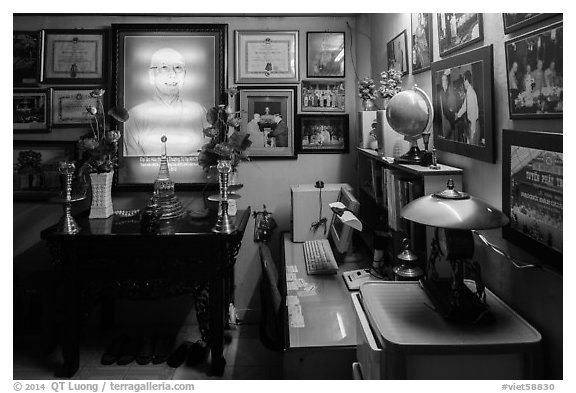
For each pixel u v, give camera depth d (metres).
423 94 1.71
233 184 2.78
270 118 3.19
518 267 1.16
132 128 3.09
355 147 3.22
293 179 3.23
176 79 3.09
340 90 3.20
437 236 1.20
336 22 3.17
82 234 2.19
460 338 1.03
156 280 2.28
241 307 3.23
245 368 2.51
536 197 1.09
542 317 1.09
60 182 3.05
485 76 1.35
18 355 2.65
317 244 2.53
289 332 1.49
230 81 3.16
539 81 1.07
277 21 3.16
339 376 1.42
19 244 3.10
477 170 1.45
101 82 3.09
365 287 1.35
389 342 1.01
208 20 3.13
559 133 1.01
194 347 2.70
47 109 3.08
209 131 2.70
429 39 1.83
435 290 1.25
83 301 2.36
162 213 2.53
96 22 3.09
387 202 1.96
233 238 2.23
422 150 1.82
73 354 2.38
